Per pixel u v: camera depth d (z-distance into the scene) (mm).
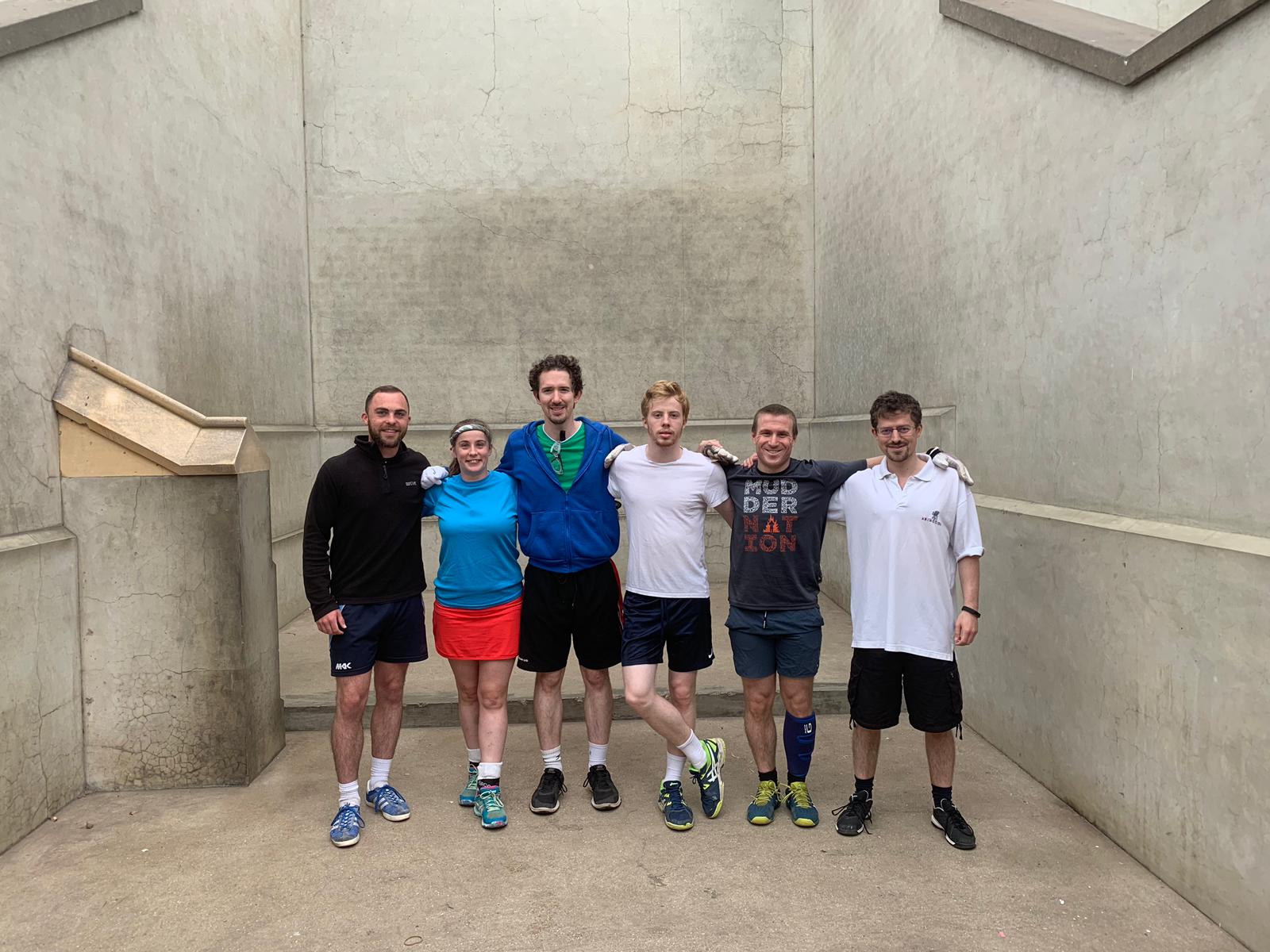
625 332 7277
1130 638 2766
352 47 7098
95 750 3436
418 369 7230
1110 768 2910
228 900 2637
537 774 3656
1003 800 3273
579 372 3211
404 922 2516
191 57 4840
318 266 7152
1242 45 2266
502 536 3143
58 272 3408
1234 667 2279
